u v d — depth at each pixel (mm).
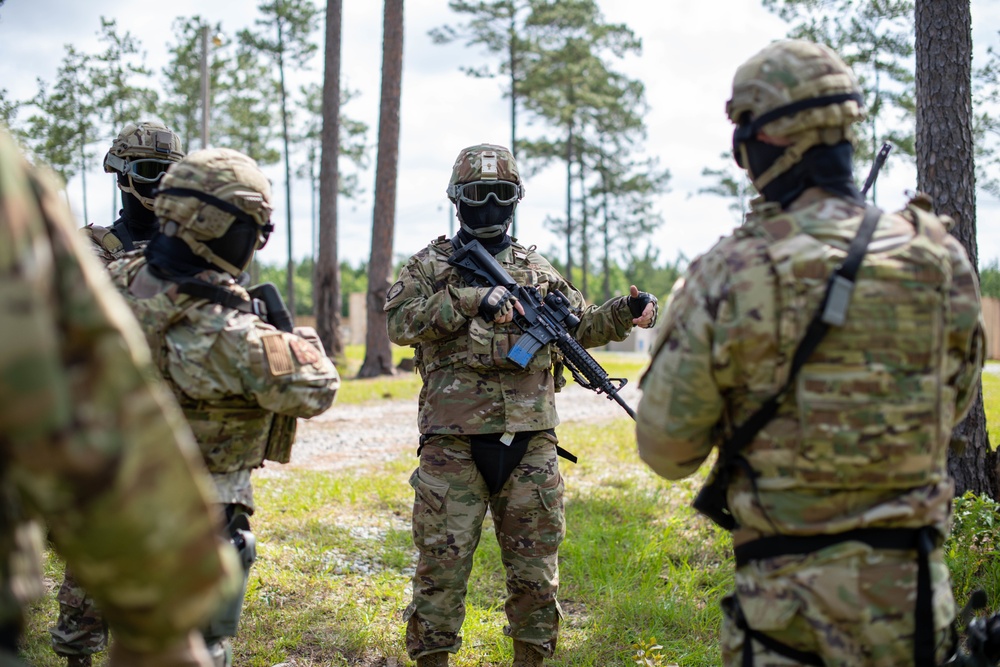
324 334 21406
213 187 2492
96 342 1369
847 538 2014
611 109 40469
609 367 20891
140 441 1384
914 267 2061
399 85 18359
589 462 8398
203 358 2449
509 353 3557
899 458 2016
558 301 3834
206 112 21609
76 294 1365
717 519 2320
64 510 1344
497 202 3816
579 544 5398
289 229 40500
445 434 3617
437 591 3617
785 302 2027
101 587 1421
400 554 5406
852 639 1992
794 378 2031
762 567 2088
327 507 6520
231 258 2568
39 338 1263
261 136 36125
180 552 1418
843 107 2131
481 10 31609
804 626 2020
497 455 3609
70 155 24219
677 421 2168
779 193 2230
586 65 33812
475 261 3822
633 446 9297
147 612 1429
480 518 3684
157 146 3738
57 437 1285
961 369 2191
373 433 10922
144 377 1418
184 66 30734
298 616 4336
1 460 1352
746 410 2121
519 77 33219
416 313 3648
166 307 2451
